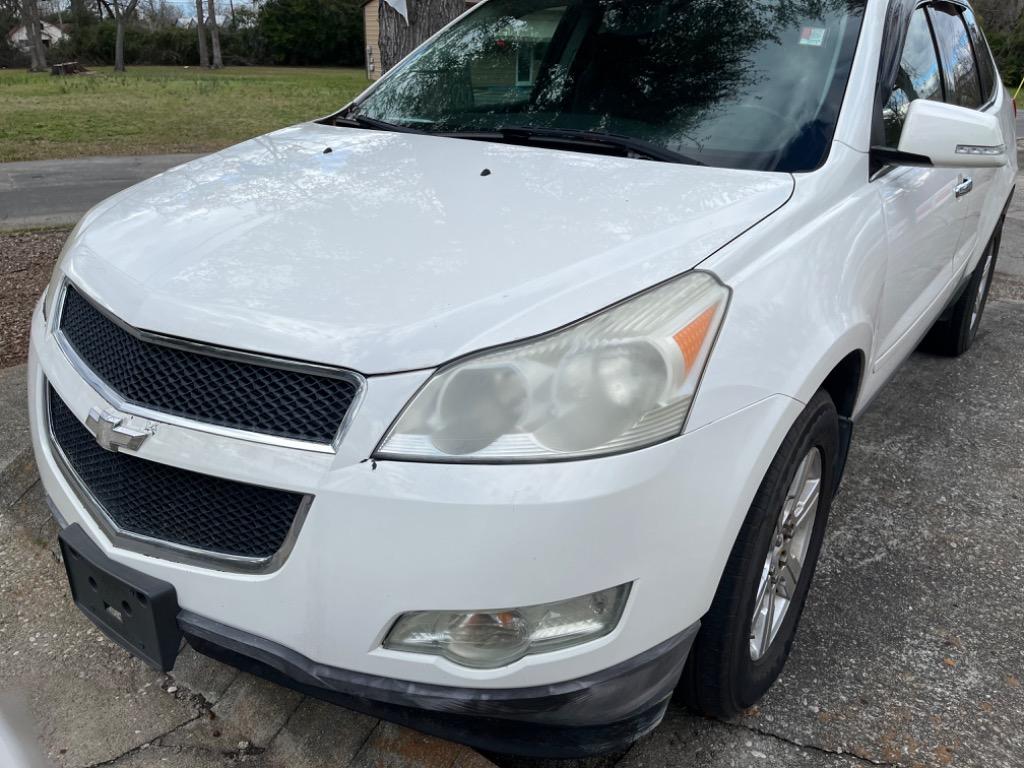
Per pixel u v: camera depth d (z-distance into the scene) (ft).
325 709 7.02
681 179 7.31
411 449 5.11
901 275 8.71
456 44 10.71
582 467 5.09
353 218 6.70
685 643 5.81
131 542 5.87
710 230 6.38
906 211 8.66
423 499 5.02
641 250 6.05
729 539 5.76
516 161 7.90
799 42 8.75
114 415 5.74
